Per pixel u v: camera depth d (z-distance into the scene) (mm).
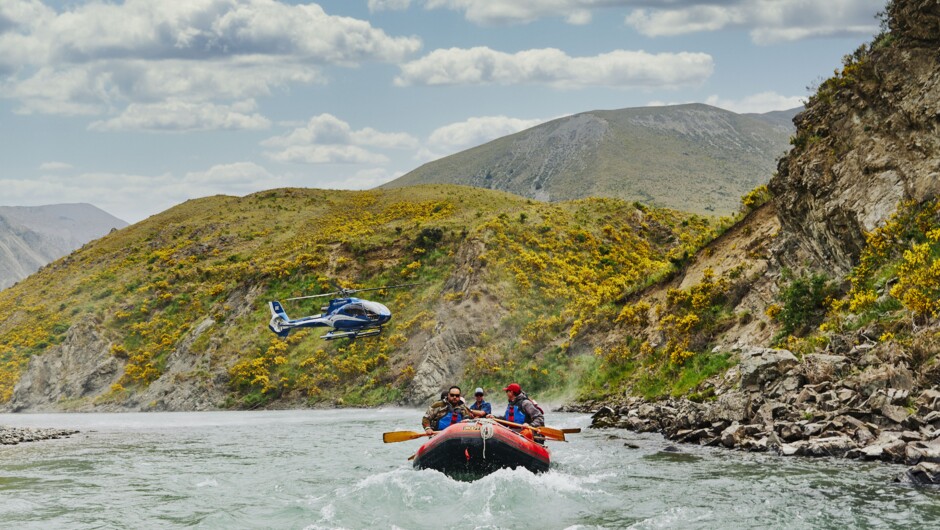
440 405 19109
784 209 32656
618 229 81125
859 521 11914
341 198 121812
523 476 15883
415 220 92000
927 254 22172
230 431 35750
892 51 28141
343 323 51625
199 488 17625
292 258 85000
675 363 33562
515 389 19844
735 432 20250
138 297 89812
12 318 96938
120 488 17797
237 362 69438
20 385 78062
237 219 113062
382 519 13141
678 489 15047
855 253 27484
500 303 62125
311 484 17641
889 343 20328
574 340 48500
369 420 42281
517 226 75938
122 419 53312
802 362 22781
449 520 12961
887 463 15961
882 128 27891
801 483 14727
